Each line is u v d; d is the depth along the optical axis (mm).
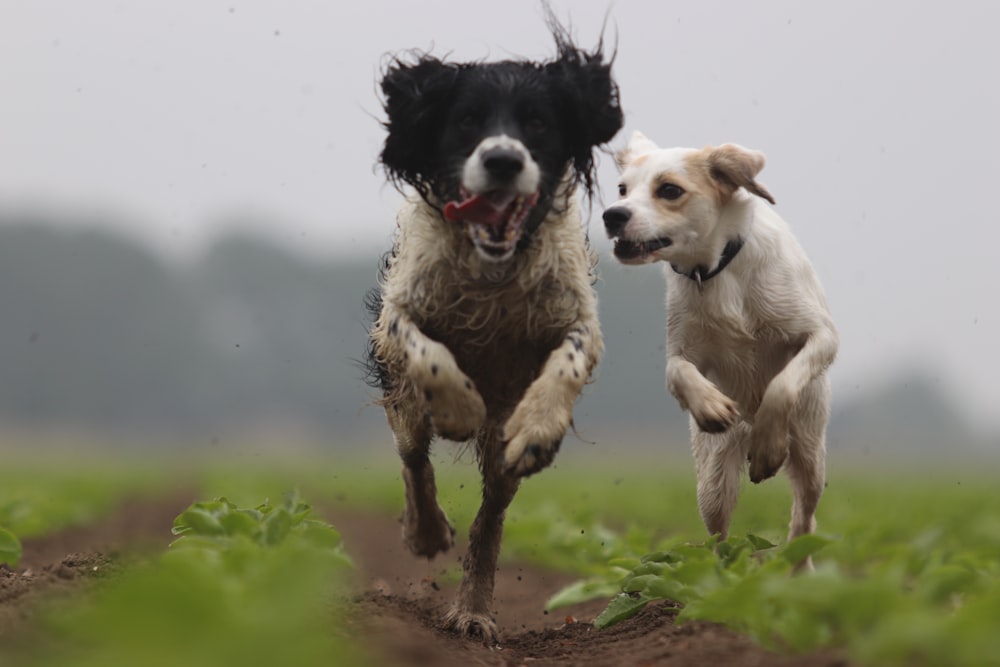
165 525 16828
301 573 6246
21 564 11938
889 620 5855
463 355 9492
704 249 10586
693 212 10508
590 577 13688
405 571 14984
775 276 10602
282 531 8180
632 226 10484
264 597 5957
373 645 6625
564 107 9289
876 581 6172
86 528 17719
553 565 15242
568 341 9039
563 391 8703
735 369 10867
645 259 10547
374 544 17359
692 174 10617
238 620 5316
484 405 9172
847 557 12750
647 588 8531
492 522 9820
